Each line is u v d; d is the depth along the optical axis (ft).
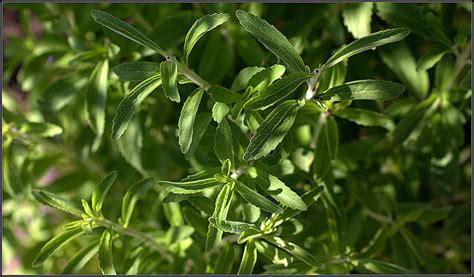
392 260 2.50
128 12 2.38
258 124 1.95
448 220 2.56
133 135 2.34
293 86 1.85
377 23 2.31
